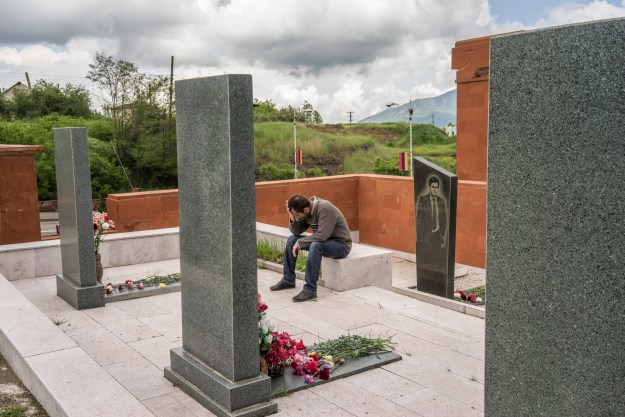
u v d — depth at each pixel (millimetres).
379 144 50031
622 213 1918
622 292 1938
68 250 6523
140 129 39188
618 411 1979
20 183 8531
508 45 2207
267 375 4012
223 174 3744
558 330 2137
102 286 6324
